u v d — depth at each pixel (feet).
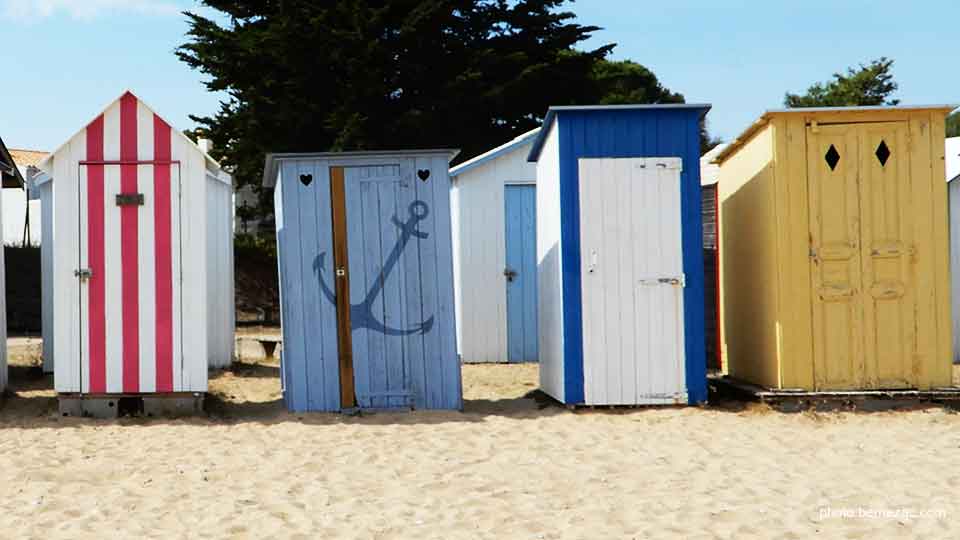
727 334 35.58
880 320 30.12
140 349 29.71
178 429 27.94
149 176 29.76
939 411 29.17
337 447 25.52
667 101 151.84
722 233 36.14
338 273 30.48
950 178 43.73
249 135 93.09
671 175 30.55
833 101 139.44
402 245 30.60
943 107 29.99
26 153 124.67
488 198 47.09
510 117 95.81
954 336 43.60
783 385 29.99
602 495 20.65
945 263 30.22
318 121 91.35
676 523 18.57
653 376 30.42
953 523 18.33
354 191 30.60
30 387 37.70
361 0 91.71
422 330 30.58
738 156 34.14
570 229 30.45
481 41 98.17
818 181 30.27
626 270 30.48
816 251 30.14
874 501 19.85
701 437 26.32
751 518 18.76
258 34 92.48
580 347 30.40
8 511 19.86
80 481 22.34
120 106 29.76
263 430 27.73
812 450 24.71
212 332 43.55
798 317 30.07
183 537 18.13
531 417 29.55
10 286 74.79
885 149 30.35
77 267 29.66
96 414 29.78
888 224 30.22
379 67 90.94
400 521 18.93
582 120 30.55
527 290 47.14
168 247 29.81
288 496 20.85
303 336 30.42
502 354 46.91
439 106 90.79
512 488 21.34
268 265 84.48
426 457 24.34
